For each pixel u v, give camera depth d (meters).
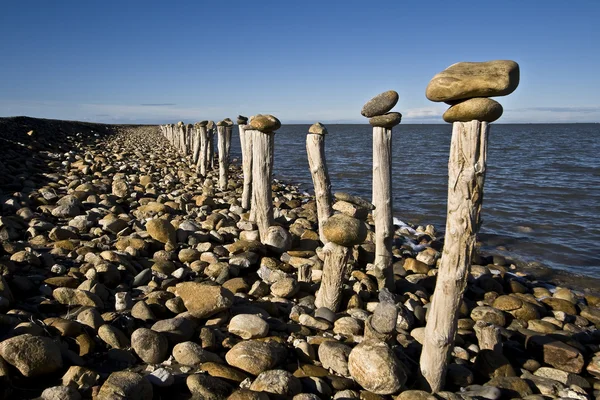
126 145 26.12
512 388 3.71
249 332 3.94
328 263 4.67
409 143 52.50
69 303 4.20
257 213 6.85
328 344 3.74
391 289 5.54
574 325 5.46
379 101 4.95
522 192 15.72
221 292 4.27
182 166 17.84
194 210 9.01
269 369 3.47
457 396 3.33
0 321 3.62
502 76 2.80
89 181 11.18
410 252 8.16
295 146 46.75
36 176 11.09
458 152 3.04
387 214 5.31
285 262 6.21
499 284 6.44
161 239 6.35
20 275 4.73
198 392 3.07
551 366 4.31
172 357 3.53
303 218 9.10
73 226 6.81
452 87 2.89
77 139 26.00
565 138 66.19
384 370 3.24
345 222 4.48
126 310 4.23
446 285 3.25
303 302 4.93
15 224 6.50
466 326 4.97
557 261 8.70
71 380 3.05
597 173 21.12
